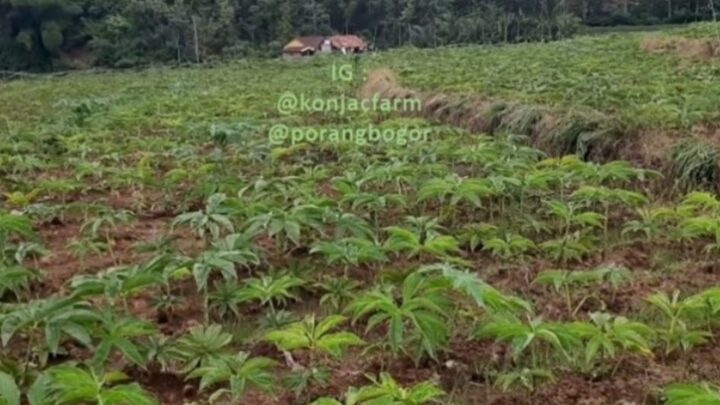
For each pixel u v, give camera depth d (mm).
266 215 4422
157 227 5754
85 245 4910
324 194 6141
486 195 5566
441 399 3131
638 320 3801
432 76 14609
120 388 2697
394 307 3232
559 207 5020
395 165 6074
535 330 3049
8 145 8688
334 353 3086
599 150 7352
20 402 2941
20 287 4164
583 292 4168
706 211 5250
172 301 3996
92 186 7062
